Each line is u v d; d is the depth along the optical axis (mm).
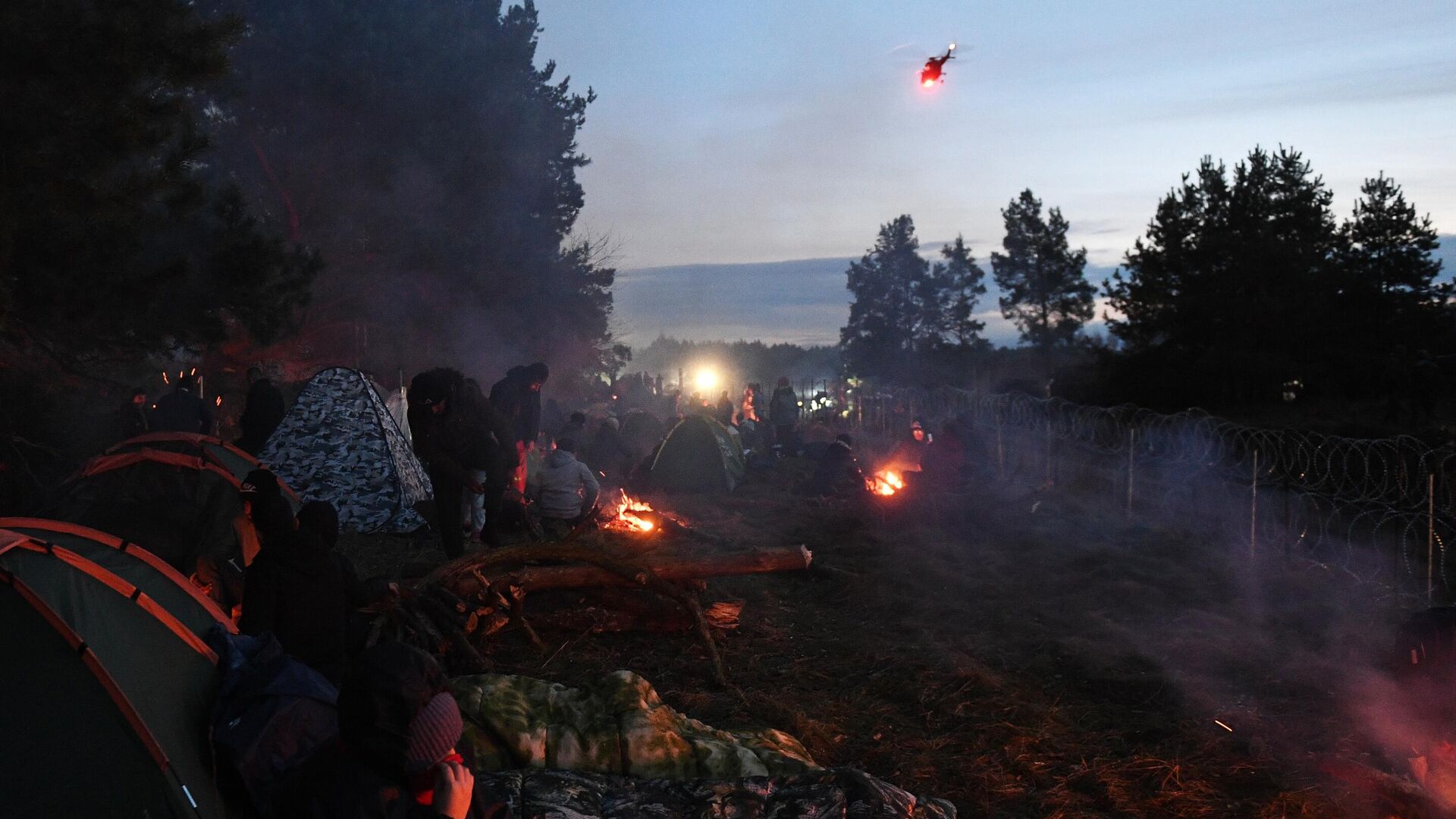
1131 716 5793
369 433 10969
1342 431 12633
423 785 2617
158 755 2967
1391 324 29953
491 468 8914
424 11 25391
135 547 4320
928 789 4875
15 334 10414
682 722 4898
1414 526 9055
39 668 2949
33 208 8695
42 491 11242
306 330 23344
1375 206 31812
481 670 6102
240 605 5629
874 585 8766
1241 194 30719
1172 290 31312
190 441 8875
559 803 3941
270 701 3391
